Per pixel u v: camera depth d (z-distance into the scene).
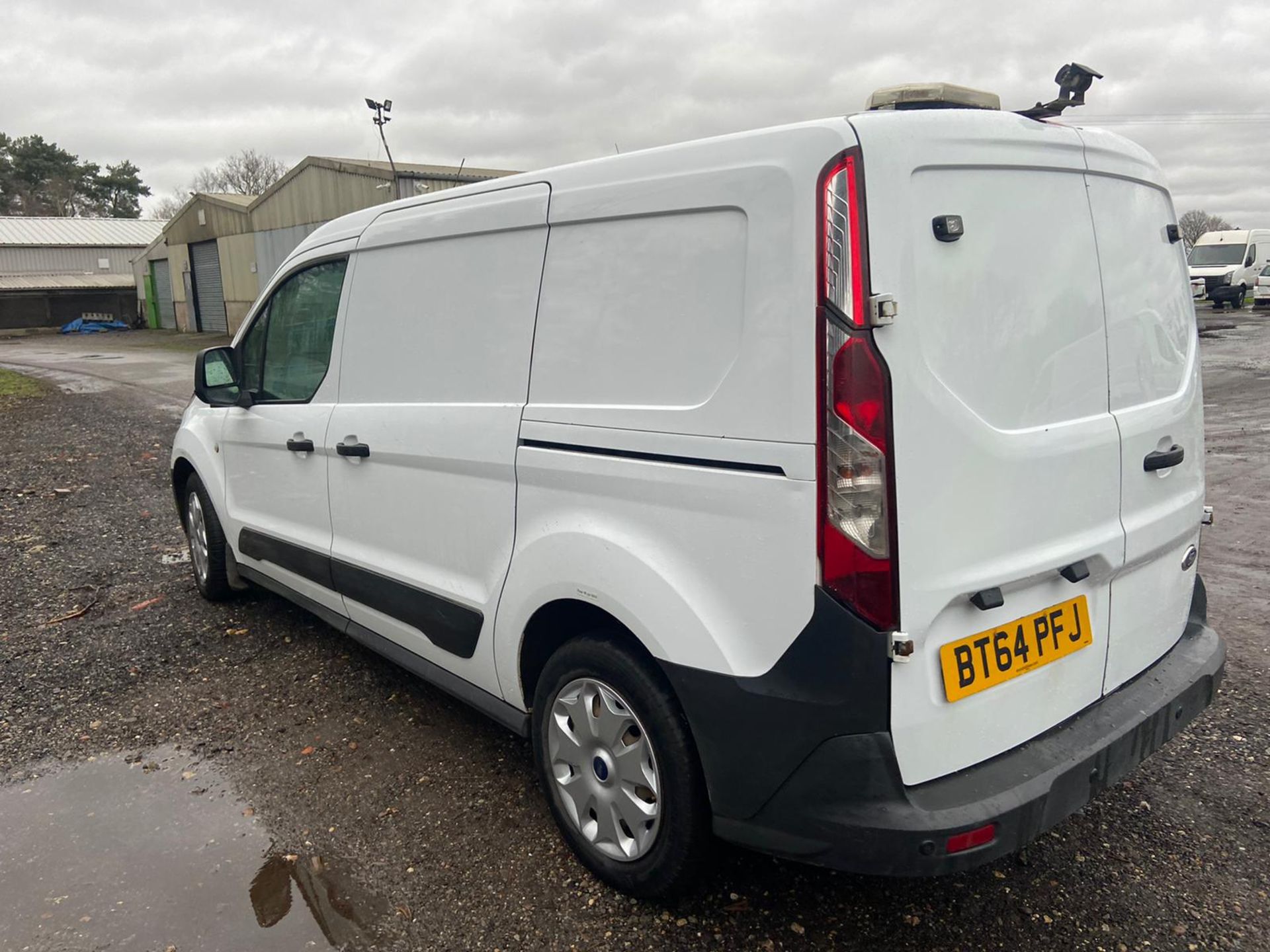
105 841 2.99
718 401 2.20
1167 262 2.79
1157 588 2.76
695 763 2.39
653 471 2.35
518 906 2.64
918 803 2.05
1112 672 2.59
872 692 2.02
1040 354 2.28
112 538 6.62
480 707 3.15
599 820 2.68
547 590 2.68
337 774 3.39
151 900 2.70
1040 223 2.28
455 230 3.08
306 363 4.01
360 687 4.12
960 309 2.09
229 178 67.94
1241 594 4.93
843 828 2.07
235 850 2.94
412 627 3.45
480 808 3.15
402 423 3.30
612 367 2.50
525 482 2.78
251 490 4.51
